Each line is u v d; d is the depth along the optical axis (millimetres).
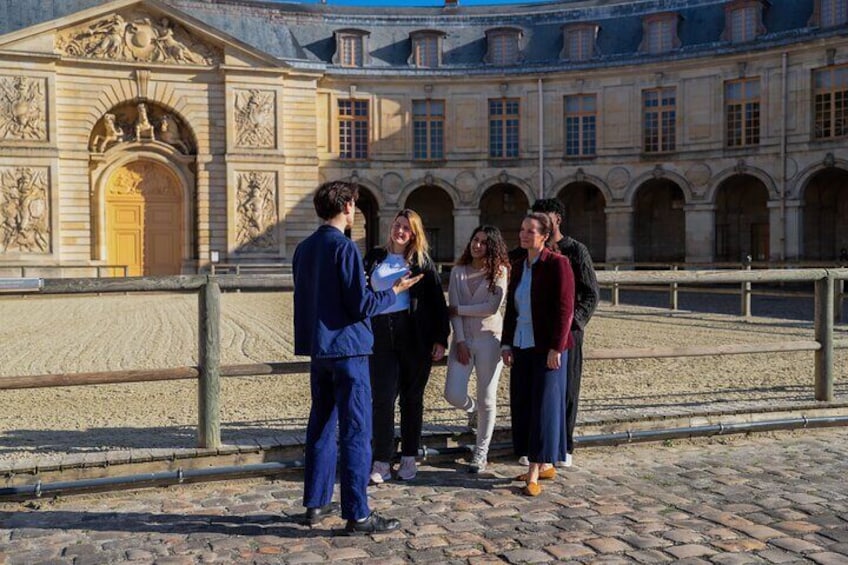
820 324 10312
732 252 43375
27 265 38719
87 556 6102
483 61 44844
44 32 38656
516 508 7113
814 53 38500
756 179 42688
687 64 41625
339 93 44000
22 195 38656
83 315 24766
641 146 42875
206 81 41312
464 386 8289
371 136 44344
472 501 7336
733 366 13984
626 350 9422
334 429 6926
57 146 39156
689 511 6941
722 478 7898
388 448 7953
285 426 9461
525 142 44375
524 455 8211
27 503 7320
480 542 6305
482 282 8211
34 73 38719
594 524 6648
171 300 31188
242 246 41750
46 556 6109
